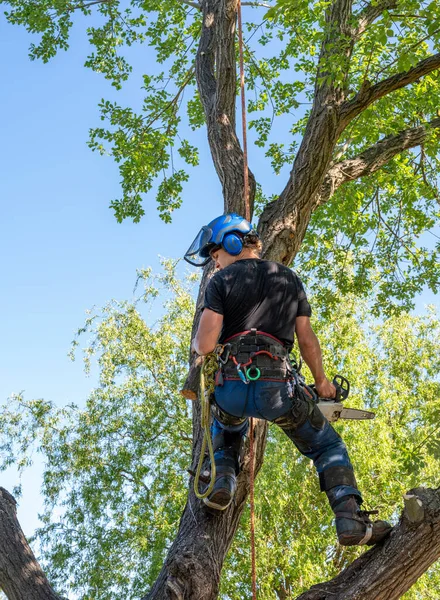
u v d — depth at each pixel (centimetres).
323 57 682
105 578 1681
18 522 461
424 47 900
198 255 399
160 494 1823
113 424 1877
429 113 903
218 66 686
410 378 2147
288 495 1694
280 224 595
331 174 723
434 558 343
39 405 1902
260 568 1667
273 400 331
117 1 1205
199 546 410
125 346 1983
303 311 357
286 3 643
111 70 1261
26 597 420
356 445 1725
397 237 1060
